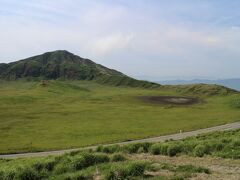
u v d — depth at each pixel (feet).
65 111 476.95
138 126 361.30
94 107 521.24
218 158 93.35
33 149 246.27
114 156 91.71
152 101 616.39
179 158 96.63
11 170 77.05
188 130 327.26
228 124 362.12
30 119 410.52
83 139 289.33
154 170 75.66
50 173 81.05
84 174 72.64
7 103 536.83
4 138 300.40
